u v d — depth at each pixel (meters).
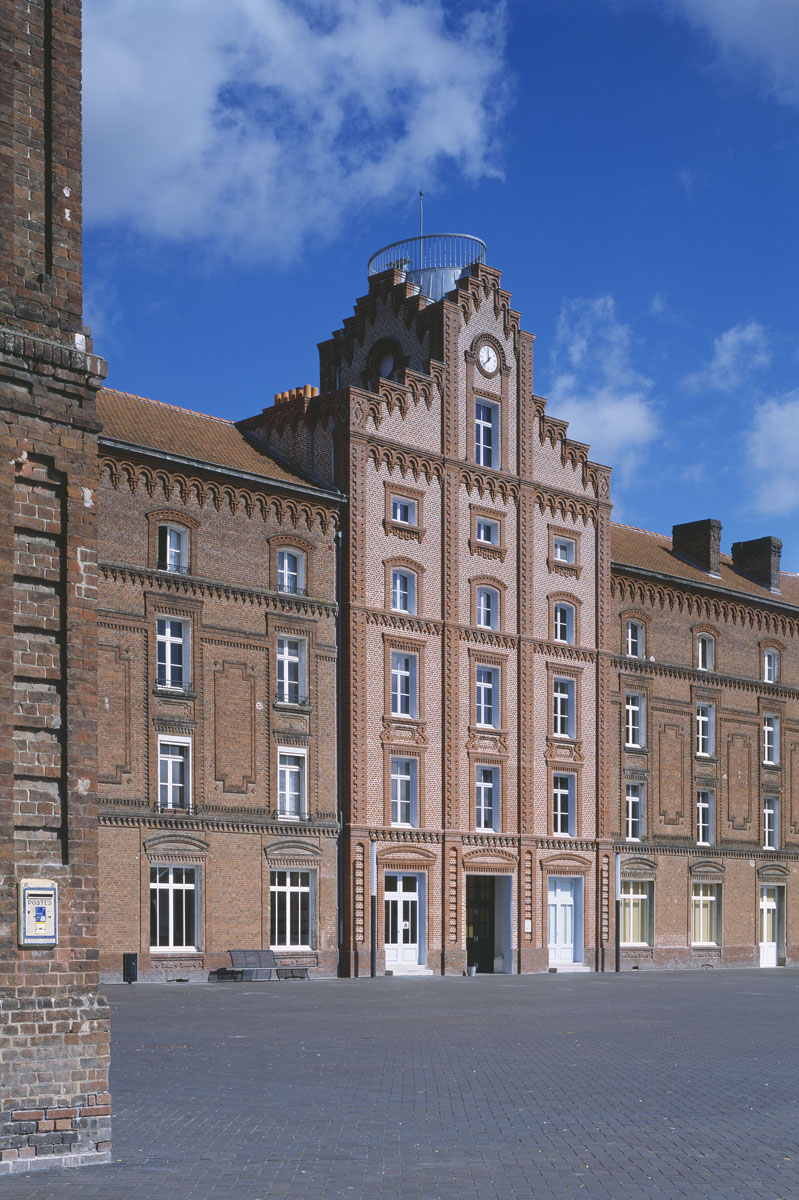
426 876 52.62
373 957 49.97
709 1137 17.16
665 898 63.12
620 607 62.91
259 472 50.62
